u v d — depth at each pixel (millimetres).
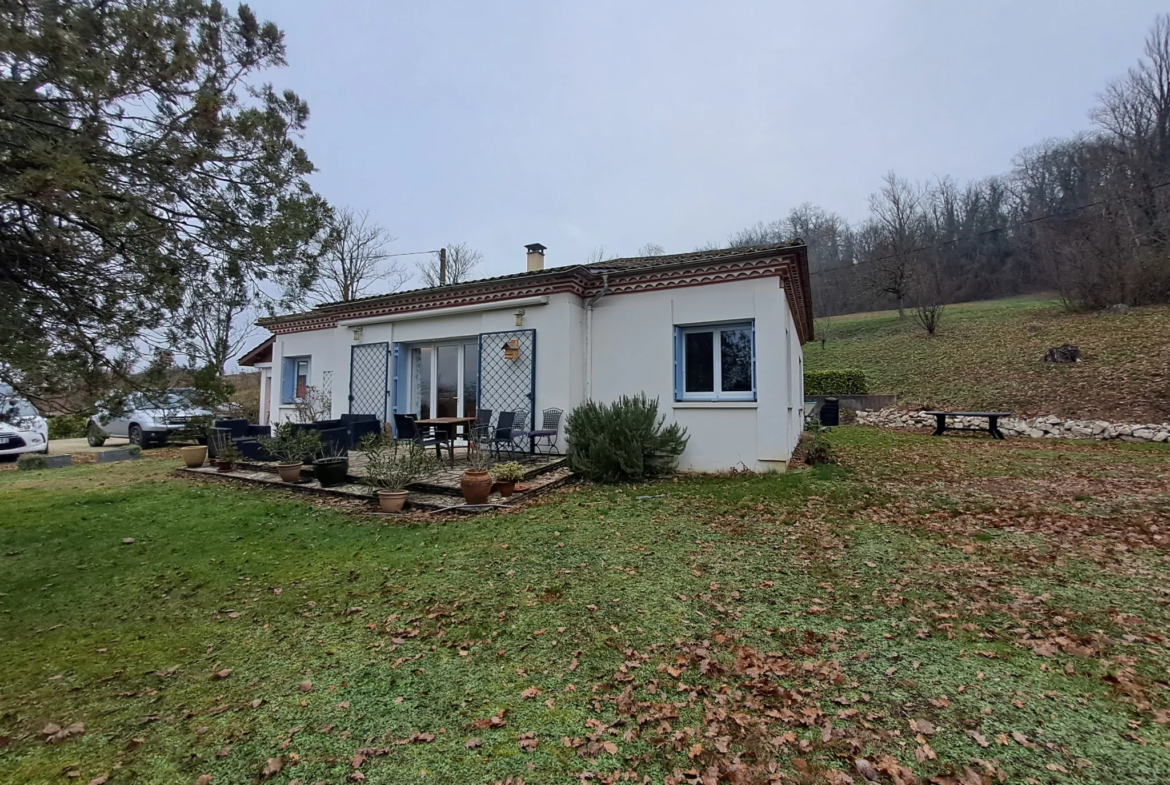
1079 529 5266
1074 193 32344
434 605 3973
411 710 2672
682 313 8867
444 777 2184
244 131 4277
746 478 8031
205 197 4398
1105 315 20844
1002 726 2379
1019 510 5996
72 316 4066
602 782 2127
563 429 9195
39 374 3945
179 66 3867
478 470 6980
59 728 2609
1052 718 2426
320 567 4953
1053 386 16266
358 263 30703
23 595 4449
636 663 3039
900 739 2314
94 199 3494
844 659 3004
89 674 3139
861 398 19375
